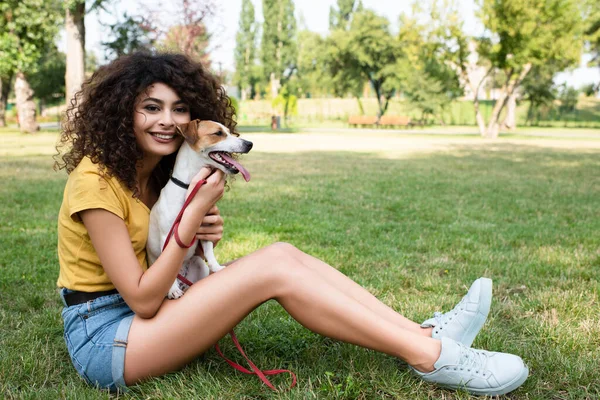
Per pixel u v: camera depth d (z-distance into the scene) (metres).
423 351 2.07
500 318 3.13
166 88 2.16
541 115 49.97
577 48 25.02
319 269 2.31
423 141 23.05
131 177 2.12
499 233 5.42
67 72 19.94
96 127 2.07
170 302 2.08
